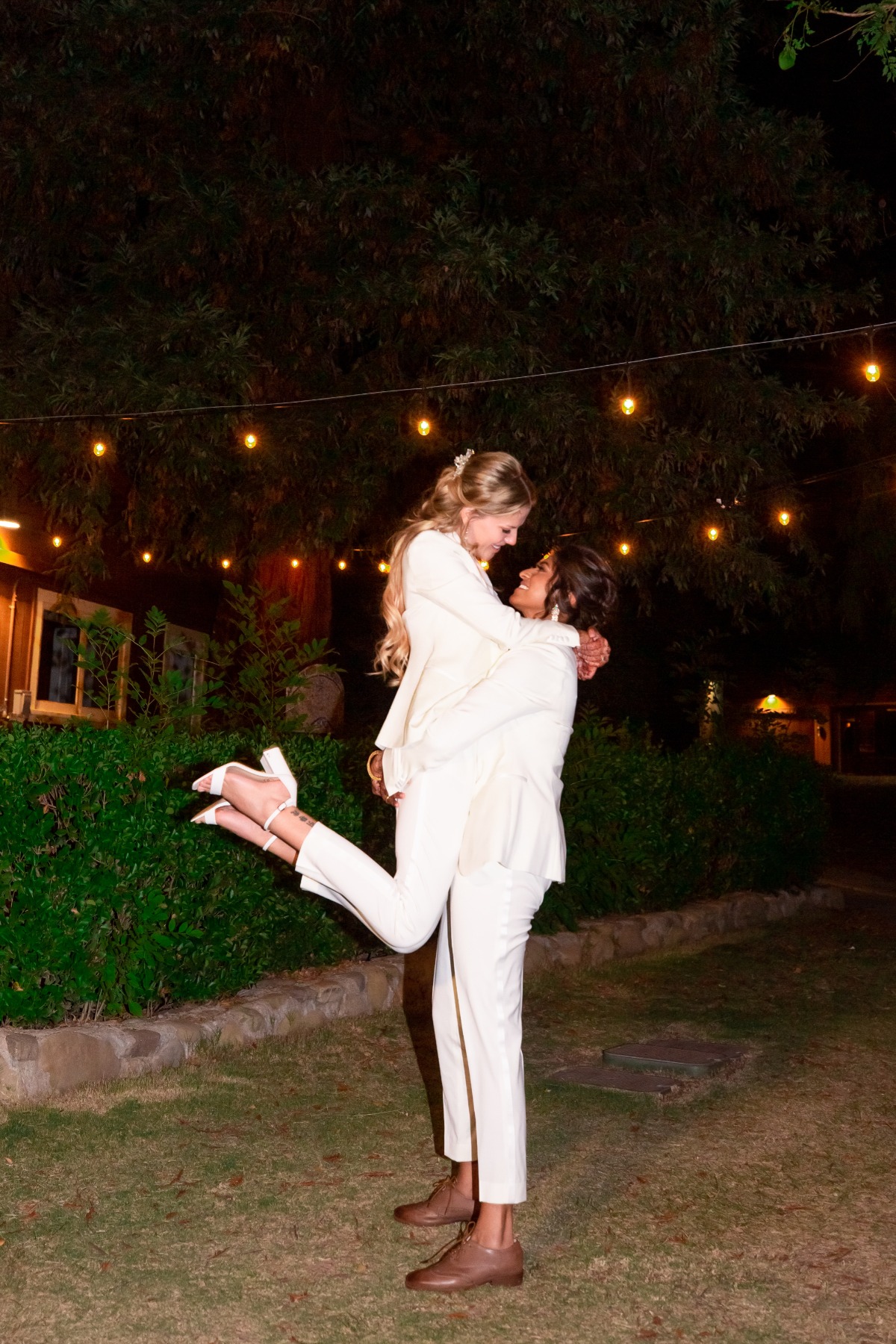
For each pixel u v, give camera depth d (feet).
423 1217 10.59
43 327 35.04
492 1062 9.75
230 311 36.40
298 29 34.96
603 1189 11.63
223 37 34.91
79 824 14.48
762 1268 9.97
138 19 34.35
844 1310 9.27
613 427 37.50
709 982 21.81
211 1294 9.24
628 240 39.19
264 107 37.47
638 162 41.04
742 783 28.86
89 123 35.63
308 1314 9.00
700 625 72.49
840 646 87.97
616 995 20.61
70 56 37.17
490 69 40.96
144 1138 12.45
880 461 49.70
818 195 41.65
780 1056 16.76
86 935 14.37
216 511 37.63
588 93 39.17
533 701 9.94
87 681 43.91
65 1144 12.16
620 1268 9.92
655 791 25.76
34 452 34.47
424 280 33.81
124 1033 14.39
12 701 38.19
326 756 18.11
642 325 40.52
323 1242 10.23
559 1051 16.87
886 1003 20.35
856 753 129.18
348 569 48.34
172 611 52.26
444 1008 10.60
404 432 35.60
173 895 15.66
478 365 33.81
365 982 18.08
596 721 27.09
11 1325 8.70
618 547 40.14
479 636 10.32
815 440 61.93
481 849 9.72
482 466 10.63
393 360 37.27
